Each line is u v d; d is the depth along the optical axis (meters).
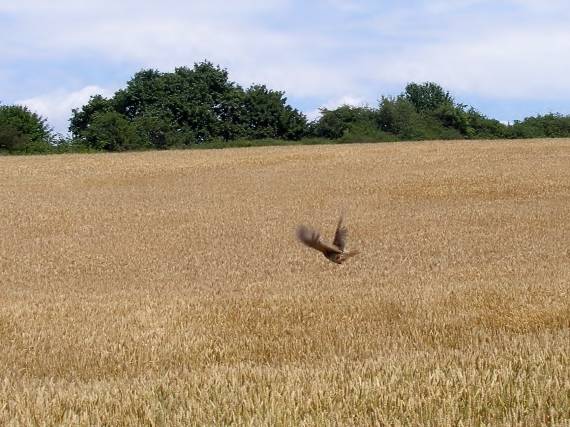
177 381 8.84
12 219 32.47
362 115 105.69
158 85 109.25
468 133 105.75
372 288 16.72
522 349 9.68
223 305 15.03
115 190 42.97
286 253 23.97
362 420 7.38
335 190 39.16
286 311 14.37
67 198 39.66
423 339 12.15
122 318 14.21
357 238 26.06
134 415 7.68
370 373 8.89
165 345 12.28
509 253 22.28
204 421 7.49
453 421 7.29
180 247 25.75
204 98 108.62
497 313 13.38
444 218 29.62
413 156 55.47
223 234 28.00
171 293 17.75
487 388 8.00
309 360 10.98
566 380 8.03
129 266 22.88
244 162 55.38
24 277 21.61
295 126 106.88
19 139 89.38
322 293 16.06
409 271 19.89
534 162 49.03
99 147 93.44
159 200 37.84
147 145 96.94
